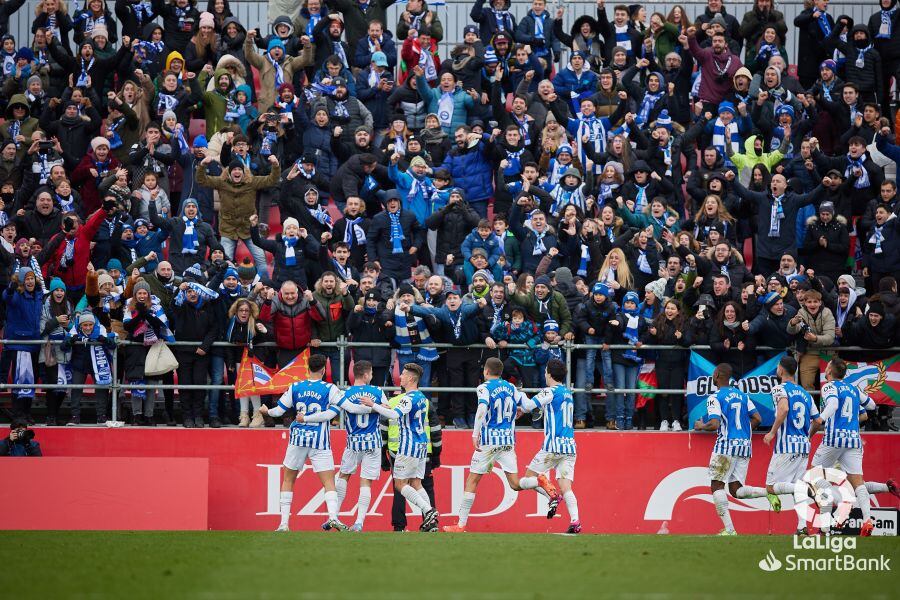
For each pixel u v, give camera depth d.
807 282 57.94
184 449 55.09
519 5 83.56
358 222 63.03
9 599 26.66
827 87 72.94
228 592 27.45
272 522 55.06
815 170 66.88
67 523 51.00
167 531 48.38
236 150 64.19
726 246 58.56
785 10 85.50
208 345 54.78
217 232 67.88
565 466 48.62
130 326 54.56
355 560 34.12
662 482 56.09
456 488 55.81
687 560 35.16
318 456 47.69
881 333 55.78
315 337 56.03
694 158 69.88
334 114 68.25
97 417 55.44
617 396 57.00
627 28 75.38
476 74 71.94
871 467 56.16
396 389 55.91
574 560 34.66
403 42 75.88
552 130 67.25
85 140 67.50
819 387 56.78
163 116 67.00
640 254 61.25
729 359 56.22
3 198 62.88
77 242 58.06
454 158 68.19
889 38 76.38
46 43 69.88
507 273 60.94
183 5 75.19
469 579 29.89
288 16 77.31
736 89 70.31
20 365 54.94
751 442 55.03
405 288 55.75
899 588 29.83
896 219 62.16
